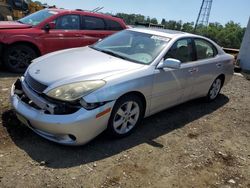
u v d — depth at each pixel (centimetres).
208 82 608
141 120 469
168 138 464
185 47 536
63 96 368
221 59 631
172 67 455
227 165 414
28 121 388
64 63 432
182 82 518
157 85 462
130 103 429
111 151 402
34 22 753
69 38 762
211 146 461
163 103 497
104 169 363
